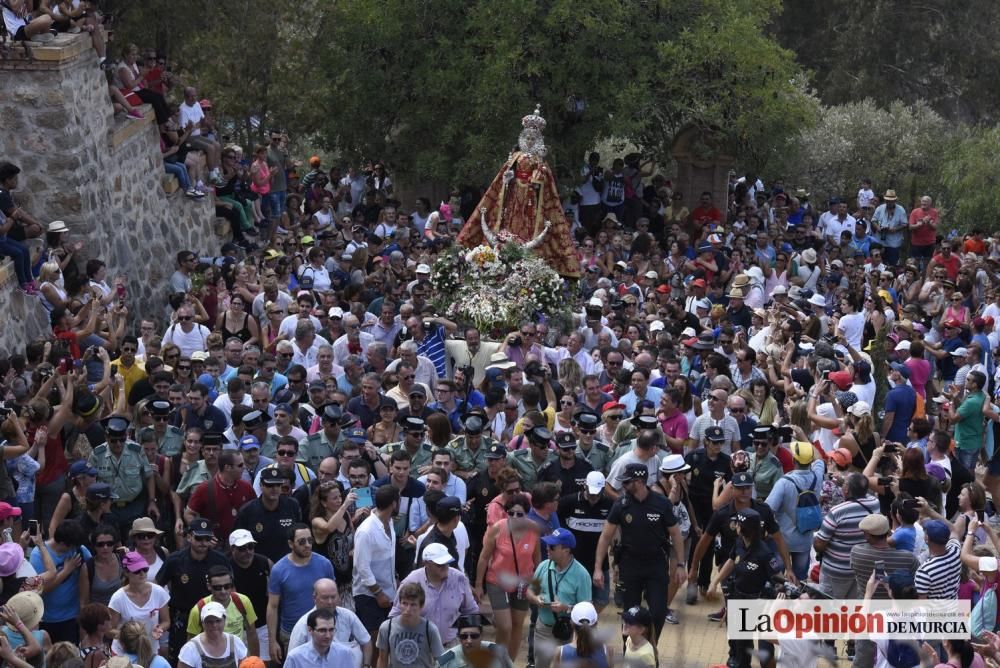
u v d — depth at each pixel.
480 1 79.06
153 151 63.19
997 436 49.84
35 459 36.88
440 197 86.75
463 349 49.81
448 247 62.62
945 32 128.50
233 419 39.50
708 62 81.12
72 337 46.41
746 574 32.22
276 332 52.47
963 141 107.38
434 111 81.88
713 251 70.75
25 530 35.03
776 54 82.75
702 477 38.44
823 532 33.72
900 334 59.69
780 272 73.62
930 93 130.88
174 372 44.69
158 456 37.75
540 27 80.00
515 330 56.09
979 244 80.81
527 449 37.19
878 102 126.31
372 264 65.62
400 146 83.62
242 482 34.66
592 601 34.59
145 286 60.75
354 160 85.00
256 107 86.25
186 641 31.00
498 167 79.25
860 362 46.00
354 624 29.70
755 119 81.31
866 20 127.50
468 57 79.44
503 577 32.84
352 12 81.44
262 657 31.80
